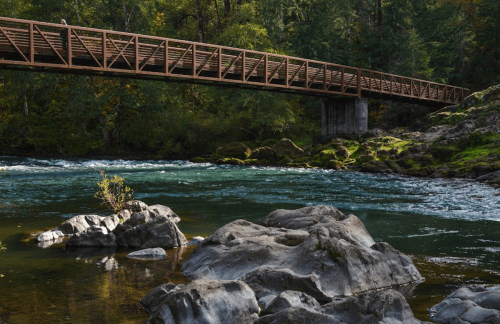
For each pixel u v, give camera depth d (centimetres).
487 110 2953
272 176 2314
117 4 3753
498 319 452
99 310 527
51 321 493
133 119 4138
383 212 1276
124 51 2373
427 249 852
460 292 548
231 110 4125
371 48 5000
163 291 545
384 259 649
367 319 448
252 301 503
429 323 475
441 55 4978
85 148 3919
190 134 3919
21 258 761
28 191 1680
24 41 2058
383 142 3009
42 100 4191
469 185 1828
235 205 1389
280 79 3073
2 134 3825
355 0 5250
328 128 3600
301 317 440
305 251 636
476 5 5031
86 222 986
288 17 5212
